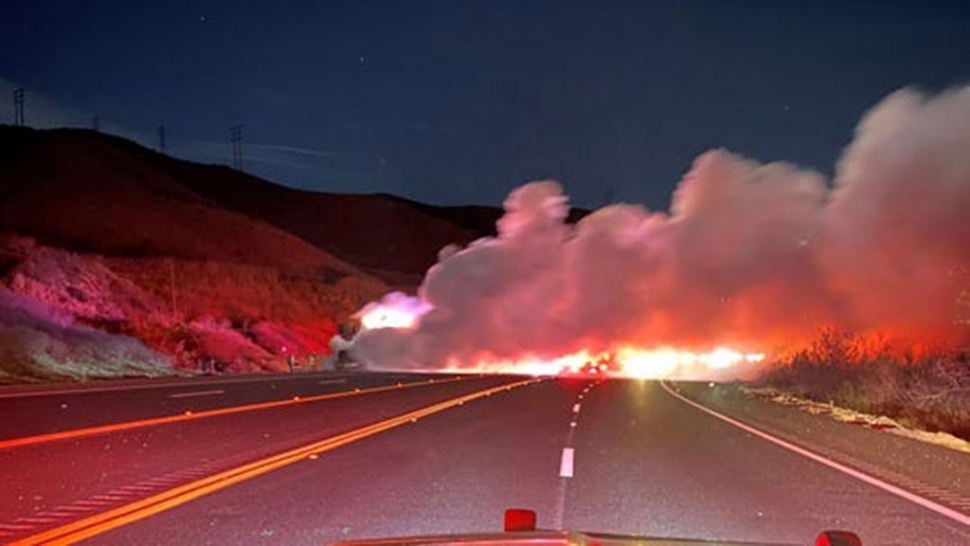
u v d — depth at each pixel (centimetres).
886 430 2100
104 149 15238
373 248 19225
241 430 1853
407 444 1672
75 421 1978
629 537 402
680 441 1800
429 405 2600
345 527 930
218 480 1229
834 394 3136
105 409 2280
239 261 11625
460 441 1734
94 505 1040
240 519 966
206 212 12688
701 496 1153
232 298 7362
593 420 2233
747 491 1196
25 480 1215
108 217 11344
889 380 2748
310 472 1316
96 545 839
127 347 4578
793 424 2198
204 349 5269
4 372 3500
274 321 7156
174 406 2405
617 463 1459
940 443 1856
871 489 1222
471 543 375
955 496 1168
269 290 8038
